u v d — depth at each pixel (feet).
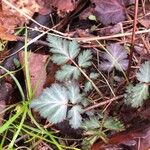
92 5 1.05
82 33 1.01
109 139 0.79
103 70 0.93
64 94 0.85
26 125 0.87
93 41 0.99
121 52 0.93
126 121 0.86
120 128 0.84
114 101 0.90
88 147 0.84
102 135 0.83
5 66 0.95
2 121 0.90
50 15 1.03
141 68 0.83
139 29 1.02
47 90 0.84
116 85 0.93
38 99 0.84
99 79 0.94
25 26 0.99
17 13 1.03
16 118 0.90
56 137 0.87
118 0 1.03
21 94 0.89
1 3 1.03
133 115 0.85
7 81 0.93
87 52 0.91
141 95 0.83
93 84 0.90
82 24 1.04
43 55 0.95
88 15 1.04
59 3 1.04
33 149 0.88
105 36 0.99
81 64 0.90
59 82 0.92
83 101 0.88
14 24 1.02
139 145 0.75
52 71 0.94
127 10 1.03
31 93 0.88
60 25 1.03
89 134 0.85
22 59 0.95
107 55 0.93
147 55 0.95
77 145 0.88
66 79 0.89
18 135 0.89
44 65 0.94
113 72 0.93
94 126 0.85
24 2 1.04
